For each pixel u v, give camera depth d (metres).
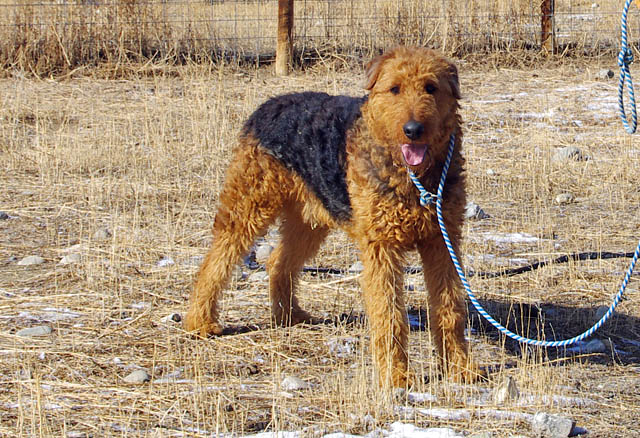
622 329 6.97
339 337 6.81
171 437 5.05
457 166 5.90
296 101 6.78
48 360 6.32
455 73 5.84
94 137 13.27
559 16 22.78
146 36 19.20
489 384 5.86
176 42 19.08
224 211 6.90
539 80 17.48
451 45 19.44
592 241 9.06
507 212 10.13
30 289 7.87
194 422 5.28
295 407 5.44
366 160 5.77
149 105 15.60
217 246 6.95
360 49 19.44
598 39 19.89
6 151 12.70
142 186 11.09
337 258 8.80
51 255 8.83
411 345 6.68
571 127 13.75
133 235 9.18
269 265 7.35
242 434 5.07
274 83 17.39
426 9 19.72
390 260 5.82
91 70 18.45
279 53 18.42
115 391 5.75
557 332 6.92
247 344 6.70
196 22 19.81
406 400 5.53
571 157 12.00
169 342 6.43
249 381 5.95
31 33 18.52
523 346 6.61
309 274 8.35
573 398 5.56
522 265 8.39
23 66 18.39
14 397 5.66
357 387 5.55
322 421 5.24
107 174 11.73
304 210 6.74
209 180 11.35
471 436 4.94
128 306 7.50
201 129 13.66
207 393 5.70
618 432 5.10
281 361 6.36
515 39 19.55
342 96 6.67
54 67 18.50
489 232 9.41
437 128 5.54
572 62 19.00
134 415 5.40
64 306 7.47
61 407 5.50
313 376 6.06
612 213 9.99
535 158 12.04
